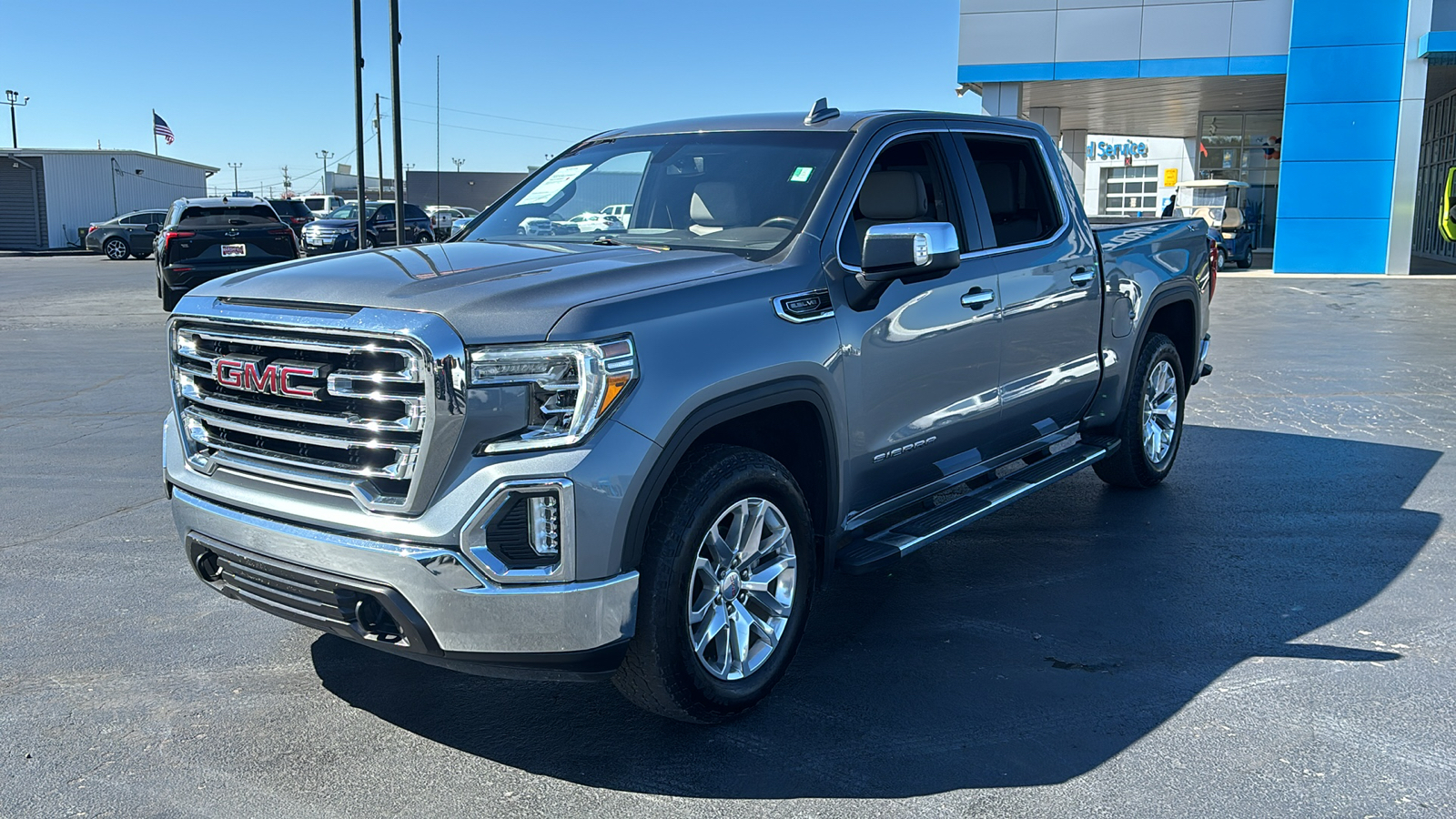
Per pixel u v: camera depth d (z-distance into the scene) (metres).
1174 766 3.24
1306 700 3.68
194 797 3.09
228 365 3.28
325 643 4.21
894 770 3.23
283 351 3.20
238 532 3.28
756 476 3.42
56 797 3.08
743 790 3.13
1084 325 5.27
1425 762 3.26
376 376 2.99
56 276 26.92
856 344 3.82
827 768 3.25
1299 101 23.92
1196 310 6.46
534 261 3.54
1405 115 23.53
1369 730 3.46
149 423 8.32
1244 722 3.53
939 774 3.20
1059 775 3.20
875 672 3.93
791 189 4.05
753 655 3.56
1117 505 6.08
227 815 3.00
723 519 3.44
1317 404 8.92
